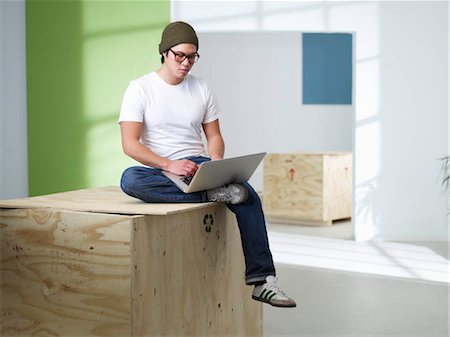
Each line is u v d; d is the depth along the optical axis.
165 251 2.86
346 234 7.68
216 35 10.71
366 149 7.09
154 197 3.04
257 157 3.16
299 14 6.93
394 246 6.81
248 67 10.73
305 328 4.00
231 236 3.44
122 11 6.82
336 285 5.14
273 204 8.70
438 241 7.12
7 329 2.96
